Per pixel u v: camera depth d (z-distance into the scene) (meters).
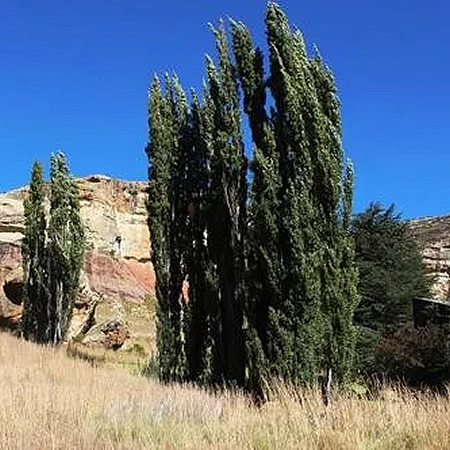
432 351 23.45
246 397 16.16
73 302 34.91
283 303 17.92
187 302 23.80
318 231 18.27
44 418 10.58
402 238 40.47
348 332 17.67
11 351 26.00
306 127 18.94
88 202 65.12
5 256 40.97
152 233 24.66
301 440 9.07
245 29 21.86
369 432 9.41
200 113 25.02
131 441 9.57
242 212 21.86
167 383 21.69
